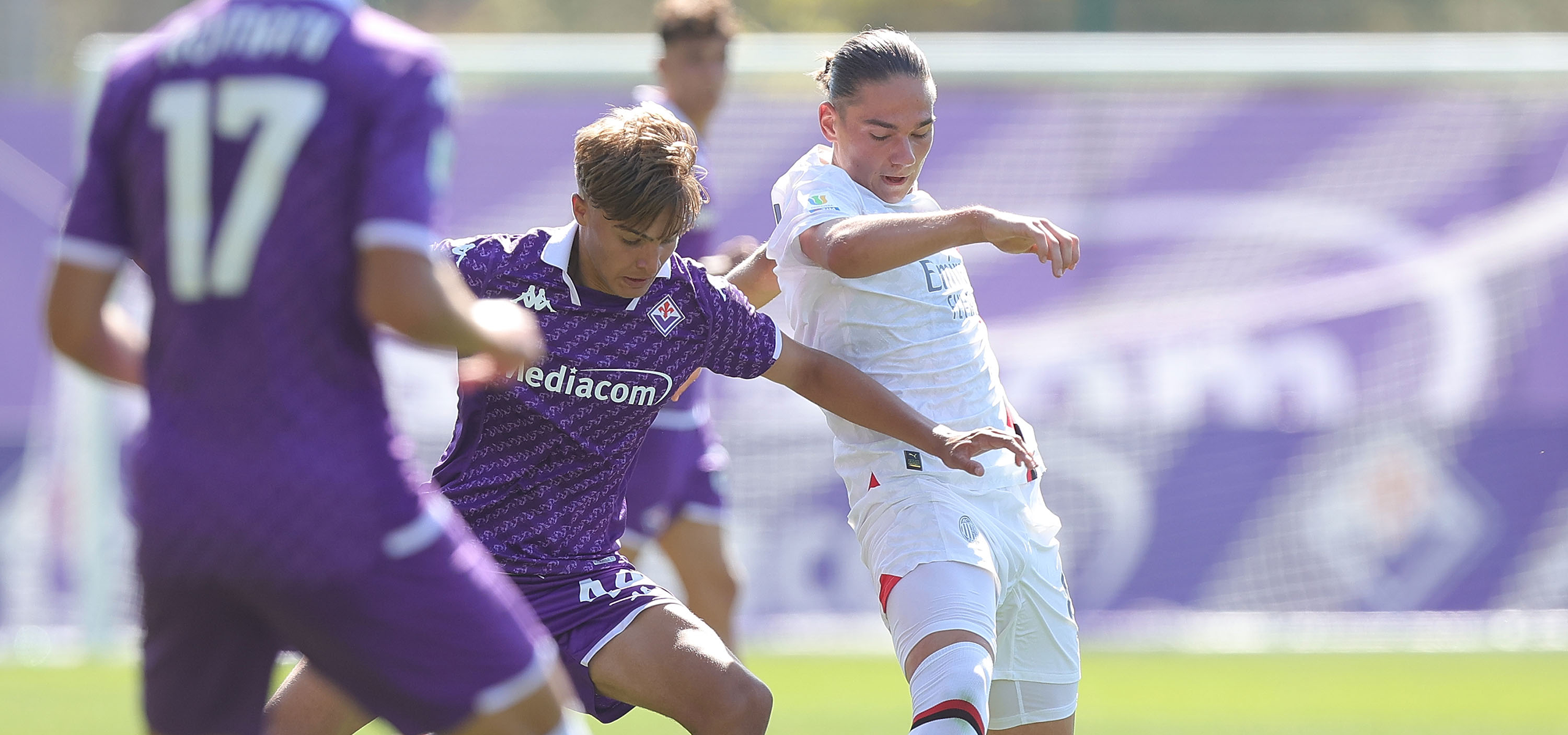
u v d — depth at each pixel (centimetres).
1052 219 3591
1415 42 3794
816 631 3331
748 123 3591
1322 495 3444
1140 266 3562
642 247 1086
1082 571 3431
